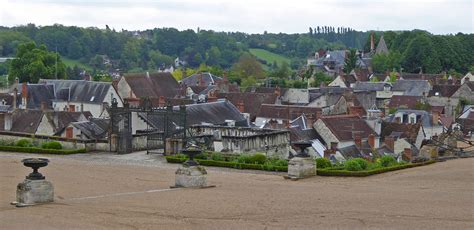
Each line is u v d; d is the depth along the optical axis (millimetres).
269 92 114188
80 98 102500
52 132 68188
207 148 49375
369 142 67438
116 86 106875
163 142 49500
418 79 150375
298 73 194500
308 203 25797
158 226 21406
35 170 27484
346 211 23750
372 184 33500
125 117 50250
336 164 42438
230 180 35875
